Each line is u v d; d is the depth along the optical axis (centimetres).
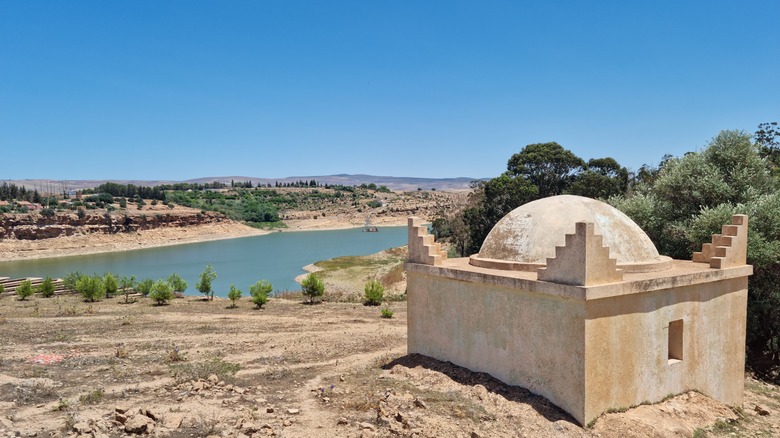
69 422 844
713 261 1188
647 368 1039
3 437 781
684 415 1034
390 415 933
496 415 961
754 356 1847
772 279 1764
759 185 1927
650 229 1975
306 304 2922
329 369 1390
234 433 822
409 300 1383
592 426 935
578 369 944
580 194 4747
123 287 3378
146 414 888
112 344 1666
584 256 923
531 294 1034
